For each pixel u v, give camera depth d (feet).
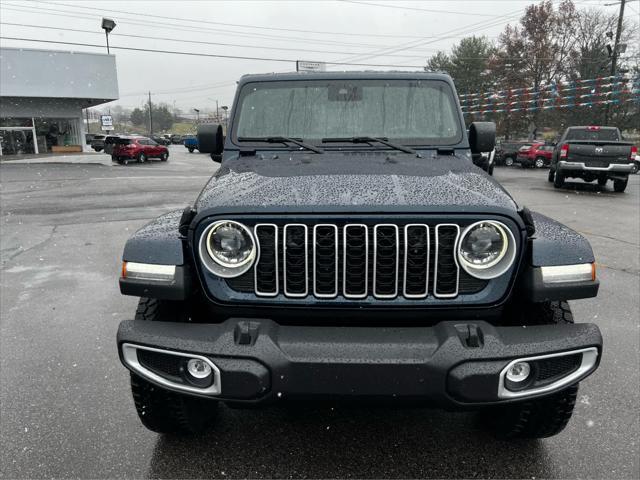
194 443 9.28
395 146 10.86
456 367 6.67
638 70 116.47
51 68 106.22
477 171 9.41
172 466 8.64
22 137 119.55
